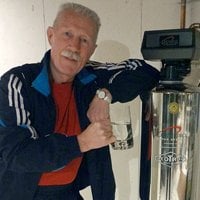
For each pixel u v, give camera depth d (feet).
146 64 3.55
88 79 3.46
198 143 3.07
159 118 2.89
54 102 3.13
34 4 3.98
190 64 3.05
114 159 4.49
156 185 3.04
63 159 2.62
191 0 3.76
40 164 2.62
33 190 3.14
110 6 3.96
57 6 3.95
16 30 4.07
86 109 3.35
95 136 2.63
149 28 3.95
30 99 2.94
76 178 3.65
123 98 3.50
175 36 2.68
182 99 2.79
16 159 2.58
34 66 3.17
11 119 2.71
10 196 3.16
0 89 2.83
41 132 3.05
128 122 3.67
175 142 2.87
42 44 4.07
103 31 4.04
